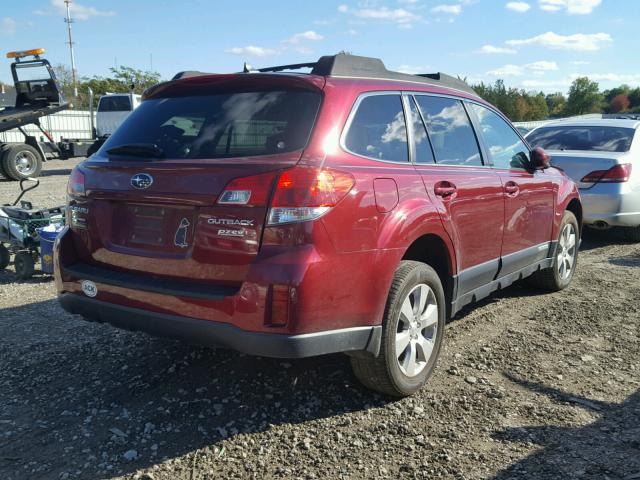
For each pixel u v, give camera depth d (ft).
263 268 9.79
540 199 17.49
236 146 10.82
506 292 20.21
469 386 12.98
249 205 9.94
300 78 11.27
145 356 14.48
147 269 11.15
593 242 29.01
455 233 13.30
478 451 10.44
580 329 16.62
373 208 10.93
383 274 11.09
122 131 12.53
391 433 11.05
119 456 10.31
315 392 12.59
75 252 12.49
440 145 13.84
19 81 55.57
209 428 11.22
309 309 9.88
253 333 9.91
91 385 12.96
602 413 11.84
